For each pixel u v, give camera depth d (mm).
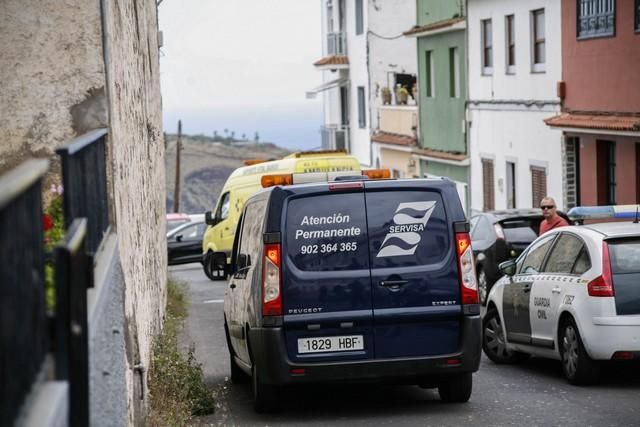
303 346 11828
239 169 34781
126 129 11547
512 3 38062
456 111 45062
